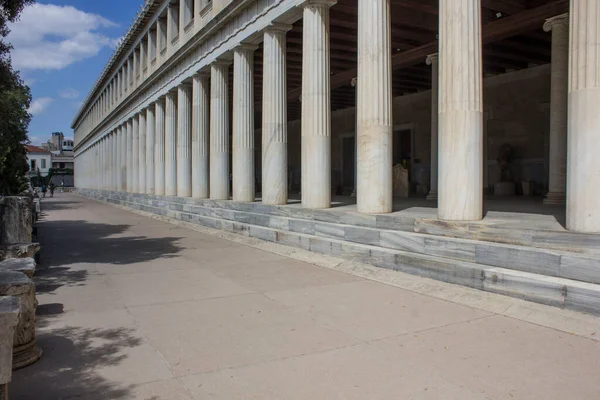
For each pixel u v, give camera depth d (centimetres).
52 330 554
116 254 1127
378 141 975
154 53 2738
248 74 1572
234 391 391
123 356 471
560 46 1251
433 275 730
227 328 557
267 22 1344
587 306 537
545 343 480
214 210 1666
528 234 657
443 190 803
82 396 383
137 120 3266
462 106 779
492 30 1420
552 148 1277
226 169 1783
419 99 2358
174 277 853
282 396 381
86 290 757
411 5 1294
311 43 1160
